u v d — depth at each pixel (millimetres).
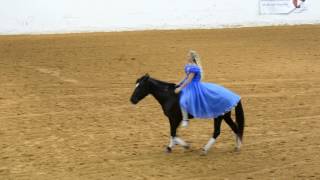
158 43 27203
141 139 12891
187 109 11305
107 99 16844
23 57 23203
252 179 10250
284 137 13156
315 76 20688
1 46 25812
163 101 11648
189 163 11188
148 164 11094
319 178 10305
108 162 11195
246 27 33906
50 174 10445
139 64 22281
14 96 16953
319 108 16062
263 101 16844
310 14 35312
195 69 11305
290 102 16766
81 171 10617
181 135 13250
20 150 11961
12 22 29969
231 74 20766
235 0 33688
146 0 32000
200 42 27781
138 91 11586
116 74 20406
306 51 25828
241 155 11742
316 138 13078
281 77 20406
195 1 32938
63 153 11766
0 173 10492
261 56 24438
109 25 31547
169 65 22172
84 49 25266
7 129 13594
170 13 32594
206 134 13367
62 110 15500
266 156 11680
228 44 27312
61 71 20703
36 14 30219
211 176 10406
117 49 25375
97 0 31141
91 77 19859
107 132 13438
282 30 32406
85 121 14422
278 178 10305
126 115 15086
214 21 33500
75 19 30891
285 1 34594
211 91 11320
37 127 13797
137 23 32062
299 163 11227
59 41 27484
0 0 29719
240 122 11609
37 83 18719
